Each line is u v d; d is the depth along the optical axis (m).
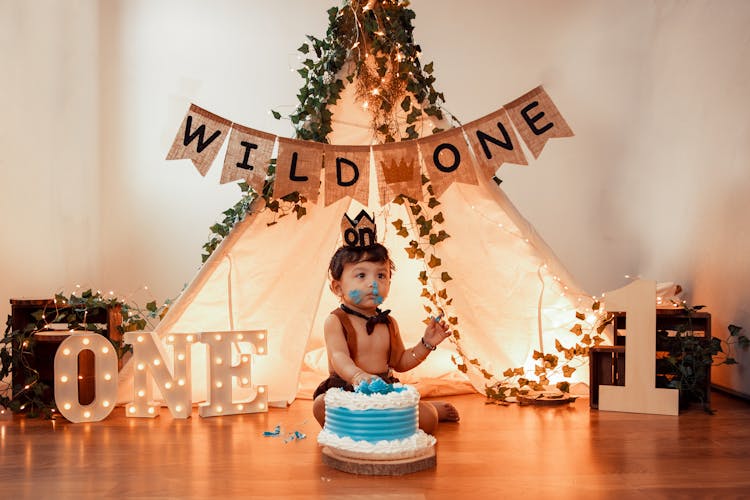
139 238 5.25
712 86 4.05
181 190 5.27
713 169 4.02
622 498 2.09
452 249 3.65
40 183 4.38
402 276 4.21
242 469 2.41
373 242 3.20
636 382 3.33
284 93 5.32
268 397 3.54
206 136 3.12
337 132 3.60
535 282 3.65
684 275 4.41
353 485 2.23
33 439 2.86
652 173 4.91
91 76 5.12
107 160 5.25
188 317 3.61
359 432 2.42
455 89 5.30
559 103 5.27
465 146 3.27
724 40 3.91
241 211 3.56
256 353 3.34
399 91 3.57
